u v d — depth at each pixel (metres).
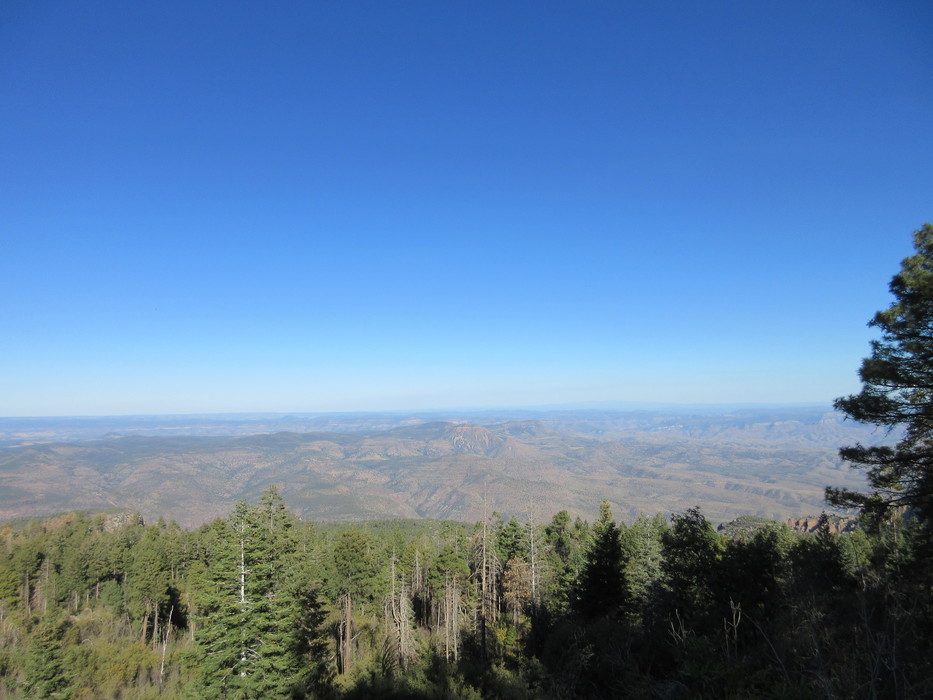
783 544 23.09
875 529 12.45
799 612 8.70
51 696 30.09
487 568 39.50
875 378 13.74
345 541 44.59
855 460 14.57
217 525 47.97
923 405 12.91
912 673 5.20
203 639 20.94
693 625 13.71
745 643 10.24
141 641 45.25
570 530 50.19
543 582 35.66
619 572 24.97
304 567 25.66
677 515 20.61
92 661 34.84
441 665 22.41
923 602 6.71
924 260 12.98
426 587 47.81
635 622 20.14
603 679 10.95
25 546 63.25
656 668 10.46
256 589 21.41
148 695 31.80
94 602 59.41
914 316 12.77
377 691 21.50
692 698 7.07
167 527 83.50
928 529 12.12
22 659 34.72
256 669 20.28
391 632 32.97
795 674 6.24
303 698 21.53
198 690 20.61
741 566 16.69
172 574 59.69
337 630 38.97
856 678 5.38
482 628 29.83
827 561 14.77
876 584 7.05
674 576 19.81
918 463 13.40
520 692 15.38
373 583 43.09
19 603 53.41
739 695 6.15
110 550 62.88
